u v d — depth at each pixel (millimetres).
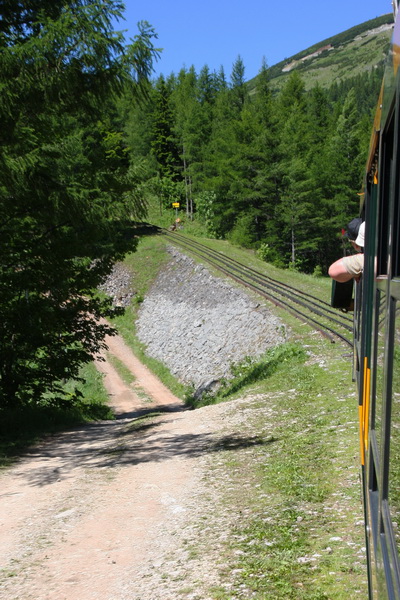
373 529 2969
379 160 3326
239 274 44281
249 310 33281
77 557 6211
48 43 11203
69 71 11641
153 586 5250
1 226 15836
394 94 2393
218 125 97125
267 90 93438
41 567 6000
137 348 46625
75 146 15273
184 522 7000
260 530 6309
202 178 92188
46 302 18719
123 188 15648
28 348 19266
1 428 16047
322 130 93875
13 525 7586
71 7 12547
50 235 17062
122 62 12000
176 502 7883
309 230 70312
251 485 8109
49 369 20922
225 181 78438
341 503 6777
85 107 13055
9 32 12906
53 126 14625
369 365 3758
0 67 11164
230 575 5270
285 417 12555
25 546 6703
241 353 28812
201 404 26219
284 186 70562
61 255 17281
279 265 64375
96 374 39406
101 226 15672
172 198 96062
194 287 47188
